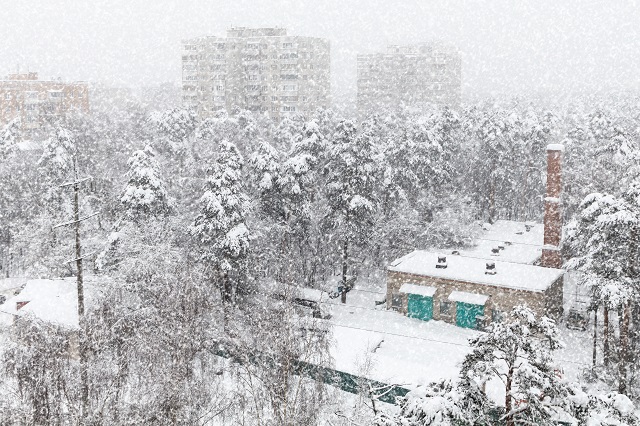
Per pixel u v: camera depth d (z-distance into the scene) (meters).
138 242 38.84
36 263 51.81
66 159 61.91
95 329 21.94
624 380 33.22
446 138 72.06
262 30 131.38
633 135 76.38
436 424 10.75
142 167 45.12
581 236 41.56
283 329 21.55
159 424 19.16
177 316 24.42
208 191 42.38
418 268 47.97
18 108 116.75
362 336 36.28
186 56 130.62
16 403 18.88
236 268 42.06
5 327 22.89
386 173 59.31
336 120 93.56
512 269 47.19
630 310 37.50
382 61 175.00
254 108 130.12
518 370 11.98
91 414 17.89
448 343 37.53
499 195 82.25
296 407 20.72
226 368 24.84
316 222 58.19
